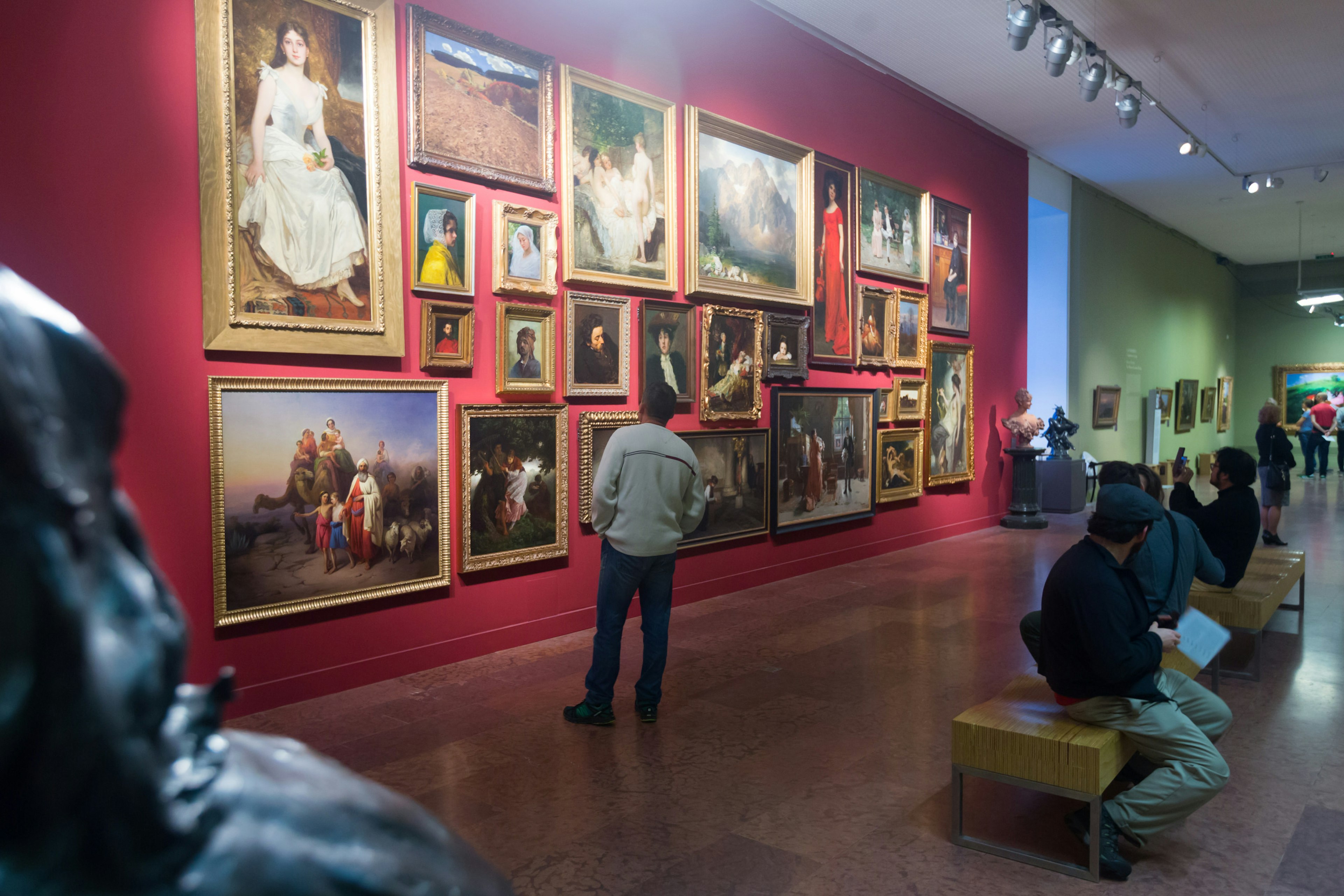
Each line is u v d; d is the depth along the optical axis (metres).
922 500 13.33
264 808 0.63
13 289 0.55
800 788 4.66
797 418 10.66
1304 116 14.77
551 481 7.68
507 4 7.31
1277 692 6.28
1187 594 4.98
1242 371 32.03
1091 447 19.72
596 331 8.05
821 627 8.15
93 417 0.58
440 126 6.74
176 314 5.40
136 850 0.53
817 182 10.90
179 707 0.64
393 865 0.66
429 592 6.83
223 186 5.52
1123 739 3.93
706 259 9.32
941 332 13.62
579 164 7.88
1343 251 28.02
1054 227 18.25
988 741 3.94
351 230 6.21
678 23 9.02
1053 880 3.72
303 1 5.93
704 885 3.67
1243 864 3.85
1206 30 11.46
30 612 0.47
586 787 4.66
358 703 6.00
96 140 5.06
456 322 6.89
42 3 4.85
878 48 11.57
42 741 0.49
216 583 5.56
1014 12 9.53
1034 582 10.20
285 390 5.86
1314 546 12.73
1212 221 23.33
